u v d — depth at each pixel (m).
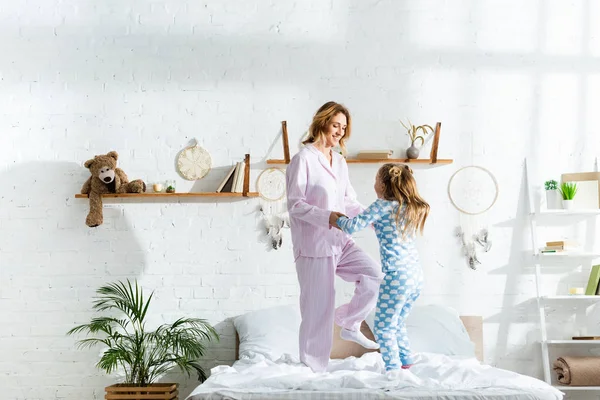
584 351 4.71
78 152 4.82
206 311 4.73
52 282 4.75
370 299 3.77
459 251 4.77
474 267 4.76
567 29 4.88
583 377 4.38
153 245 4.77
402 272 3.66
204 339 4.70
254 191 4.79
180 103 4.84
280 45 4.86
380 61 4.85
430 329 4.36
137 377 4.60
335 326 4.51
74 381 4.70
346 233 3.59
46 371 4.70
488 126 4.84
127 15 4.88
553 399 3.00
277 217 4.78
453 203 4.79
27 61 4.86
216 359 4.70
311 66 4.85
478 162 4.82
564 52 4.88
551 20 4.87
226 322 4.73
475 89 4.85
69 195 4.80
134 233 4.78
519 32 4.89
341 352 4.46
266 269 4.76
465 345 4.30
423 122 4.83
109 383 4.69
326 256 3.71
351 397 2.96
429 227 4.79
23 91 4.84
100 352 4.71
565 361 4.47
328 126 3.76
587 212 4.59
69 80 4.85
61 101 4.84
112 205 4.79
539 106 4.86
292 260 4.76
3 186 4.80
